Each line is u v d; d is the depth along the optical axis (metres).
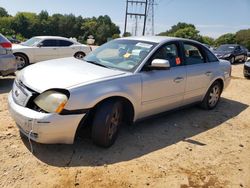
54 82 3.74
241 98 7.89
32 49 11.25
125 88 4.10
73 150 3.99
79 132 4.02
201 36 95.12
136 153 4.09
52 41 12.05
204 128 5.29
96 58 4.95
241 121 5.86
